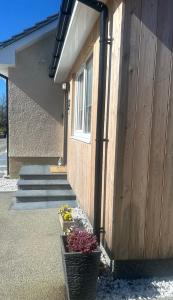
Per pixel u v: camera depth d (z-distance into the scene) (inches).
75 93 239.5
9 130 316.8
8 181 305.9
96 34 145.9
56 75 281.4
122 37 103.0
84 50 187.0
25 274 115.8
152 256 114.8
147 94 107.0
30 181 246.8
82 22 147.3
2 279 112.0
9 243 145.5
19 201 220.2
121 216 110.0
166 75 107.8
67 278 94.7
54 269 120.0
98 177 122.3
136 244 112.7
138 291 105.5
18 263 124.8
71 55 212.4
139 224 112.0
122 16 102.3
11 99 315.0
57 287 106.8
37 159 324.5
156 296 102.8
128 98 105.9
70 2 140.7
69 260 93.5
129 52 104.1
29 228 167.0
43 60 315.6
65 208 176.9
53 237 153.6
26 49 312.7
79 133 213.3
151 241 114.0
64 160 309.0
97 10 117.8
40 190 237.3
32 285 108.0
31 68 315.0
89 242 95.7
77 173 209.8
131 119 107.0
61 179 259.6
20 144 319.6
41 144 323.0
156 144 109.9
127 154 108.0
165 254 116.0
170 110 109.6
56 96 321.1
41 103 319.6
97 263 95.0
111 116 114.0
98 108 120.0
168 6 105.1
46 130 322.7
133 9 102.8
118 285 108.7
